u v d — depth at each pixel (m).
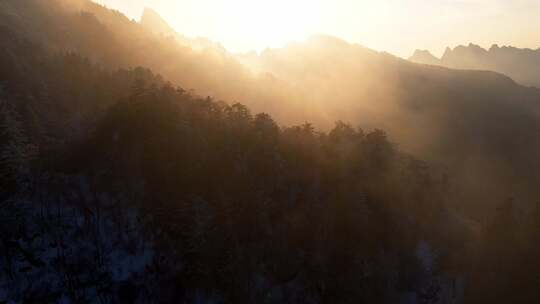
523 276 61.75
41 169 56.88
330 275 56.06
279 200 60.53
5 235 48.03
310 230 59.00
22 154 54.44
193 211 53.38
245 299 51.59
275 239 57.28
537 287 59.38
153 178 56.03
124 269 49.72
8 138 54.06
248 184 59.44
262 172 61.75
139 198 55.16
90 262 49.28
